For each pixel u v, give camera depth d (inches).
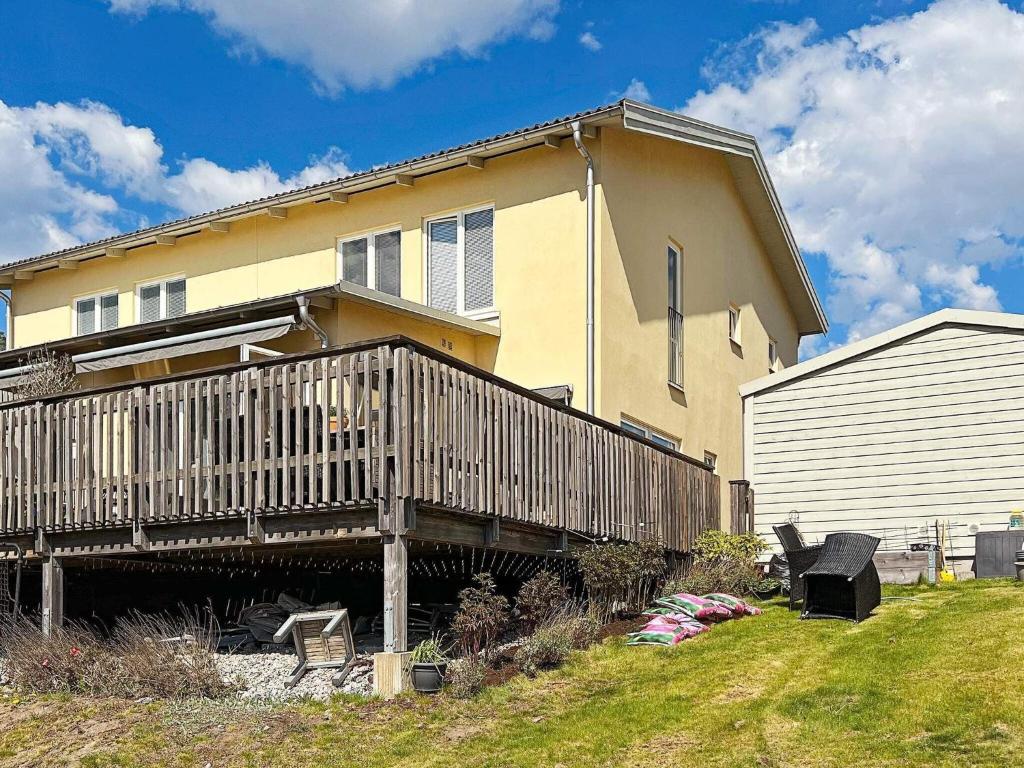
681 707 369.1
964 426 662.5
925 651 407.2
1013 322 652.1
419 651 406.3
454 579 574.9
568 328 647.1
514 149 671.8
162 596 599.2
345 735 354.3
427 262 706.2
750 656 430.9
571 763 322.7
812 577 505.7
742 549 624.1
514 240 672.4
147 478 467.8
